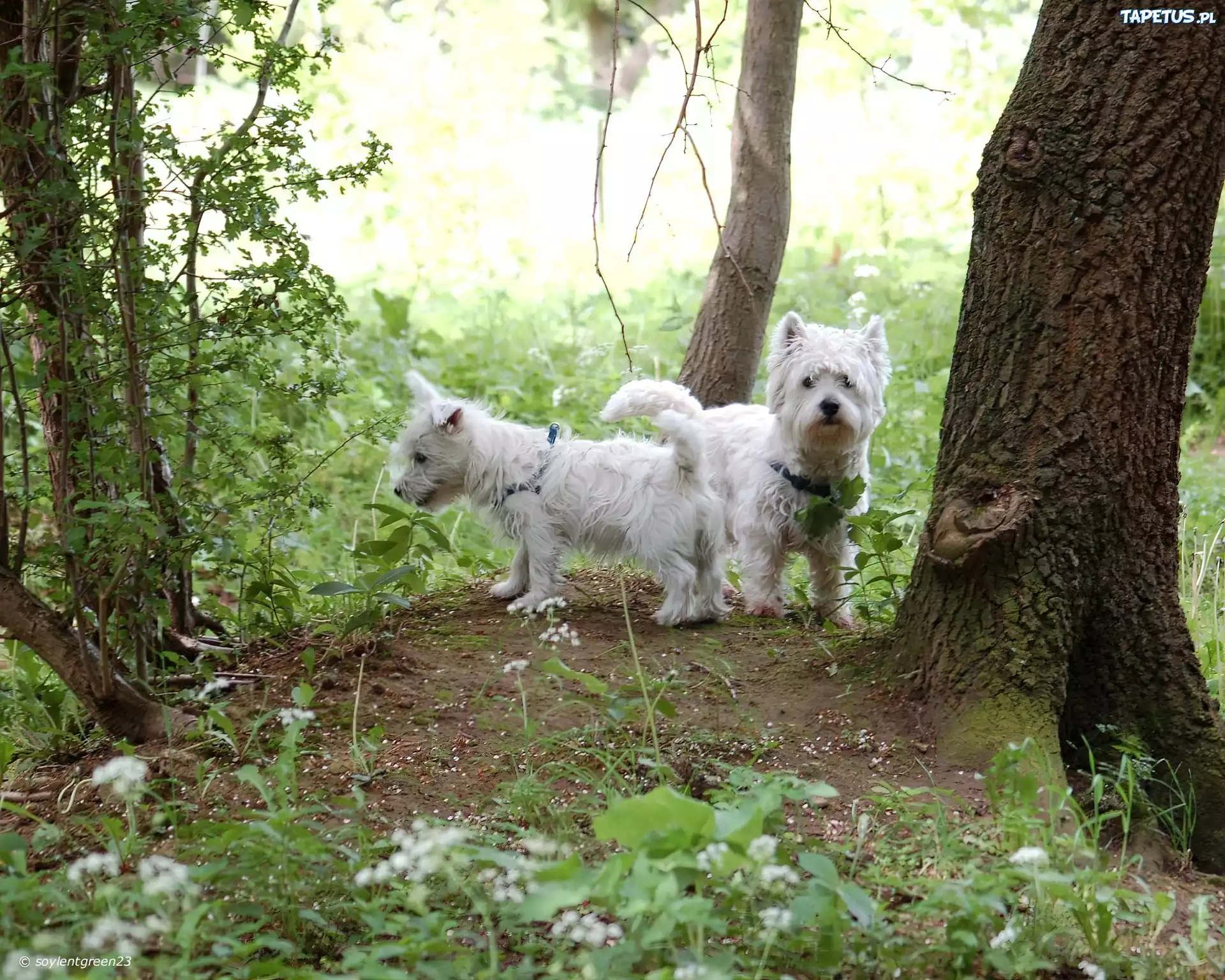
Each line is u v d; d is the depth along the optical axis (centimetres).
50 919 287
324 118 1322
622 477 521
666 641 501
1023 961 284
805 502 559
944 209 1328
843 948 294
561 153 1552
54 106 393
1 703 465
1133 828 387
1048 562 411
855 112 1402
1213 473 820
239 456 465
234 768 401
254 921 310
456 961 271
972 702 409
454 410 525
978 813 369
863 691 441
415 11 1545
